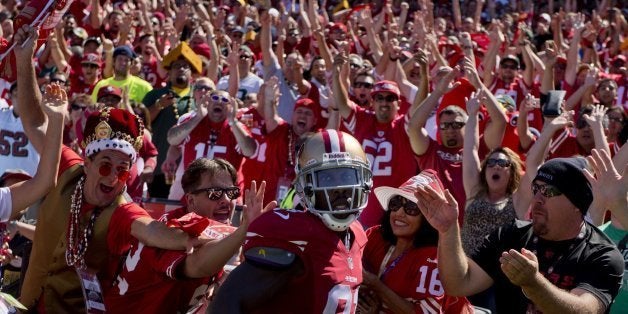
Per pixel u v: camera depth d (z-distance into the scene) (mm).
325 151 5137
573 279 5973
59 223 6332
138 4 25234
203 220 5832
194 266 5789
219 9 26828
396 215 6438
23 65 6730
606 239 6125
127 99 14359
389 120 12477
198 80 13914
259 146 13047
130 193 11469
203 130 12898
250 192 5695
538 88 17750
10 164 12055
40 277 6441
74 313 6426
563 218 5984
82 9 22391
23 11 6719
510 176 9344
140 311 6203
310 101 13000
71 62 18922
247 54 17234
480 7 26703
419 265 6379
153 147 13164
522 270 5301
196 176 6875
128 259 6148
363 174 5164
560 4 32875
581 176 5980
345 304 5117
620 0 33812
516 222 6336
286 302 5113
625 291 7328
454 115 11352
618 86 19094
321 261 5070
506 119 11469
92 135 6262
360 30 24578
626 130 13000
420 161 11602
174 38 21453
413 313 6344
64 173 6430
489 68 18031
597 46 26281
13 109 12133
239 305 4980
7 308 6324
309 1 22000
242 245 5691
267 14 17453
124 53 17062
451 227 5633
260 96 13305
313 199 5125
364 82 14938
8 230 8320
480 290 6125
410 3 31734
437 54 17766
